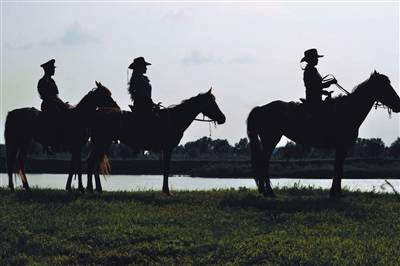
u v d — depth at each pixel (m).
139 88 18.58
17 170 19.70
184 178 48.88
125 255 12.22
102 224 14.24
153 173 57.91
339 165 17.77
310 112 17.41
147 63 18.94
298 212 15.37
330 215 14.98
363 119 17.58
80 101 19.05
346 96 17.64
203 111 18.78
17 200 17.30
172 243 12.77
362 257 11.44
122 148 63.00
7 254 12.75
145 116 18.52
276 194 18.83
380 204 16.48
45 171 57.38
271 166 50.66
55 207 16.14
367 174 48.47
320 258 11.48
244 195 18.19
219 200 17.16
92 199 17.33
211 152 69.44
